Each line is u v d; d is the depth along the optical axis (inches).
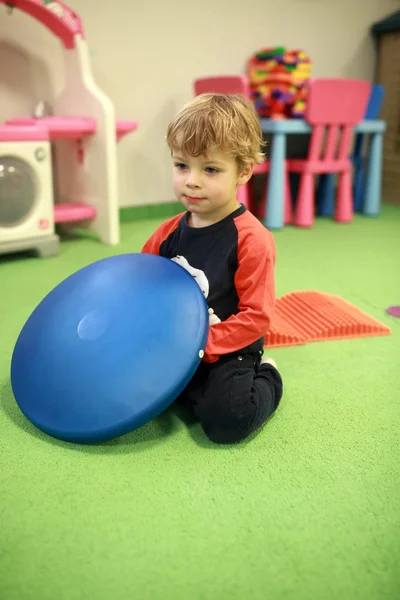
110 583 23.7
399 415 36.6
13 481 29.6
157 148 93.0
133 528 26.6
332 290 60.1
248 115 33.4
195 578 24.0
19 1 66.8
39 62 80.0
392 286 61.6
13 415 35.6
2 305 53.8
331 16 102.1
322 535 26.4
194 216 35.9
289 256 72.4
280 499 28.7
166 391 30.8
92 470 30.5
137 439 33.4
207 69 93.5
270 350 45.5
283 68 85.4
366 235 84.3
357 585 23.8
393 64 104.3
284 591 23.5
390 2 106.9
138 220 93.4
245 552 25.4
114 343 32.0
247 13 94.2
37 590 23.3
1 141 63.1
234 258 34.0
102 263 37.3
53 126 68.8
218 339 33.2
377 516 27.7
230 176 32.6
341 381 40.9
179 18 88.8
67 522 26.9
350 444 33.4
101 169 74.1
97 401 31.2
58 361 32.8
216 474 30.5
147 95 89.7
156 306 32.7
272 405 34.8
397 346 46.9
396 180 107.9
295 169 89.3
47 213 69.2
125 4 83.9
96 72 84.5
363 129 92.4
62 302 35.4
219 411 32.3
